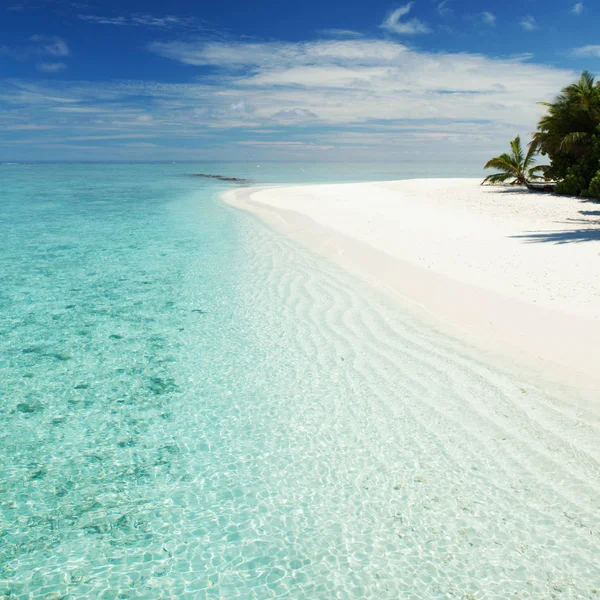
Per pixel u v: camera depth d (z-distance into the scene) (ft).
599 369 18.25
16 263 38.78
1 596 10.15
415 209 63.05
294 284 32.01
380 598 10.05
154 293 30.91
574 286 27.12
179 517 12.47
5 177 179.52
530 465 13.84
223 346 22.88
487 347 21.04
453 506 12.51
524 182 88.89
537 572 10.51
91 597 10.18
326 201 76.18
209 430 16.30
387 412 16.93
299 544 11.54
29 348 22.77
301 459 14.67
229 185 131.75
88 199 91.76
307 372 20.08
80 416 17.16
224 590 10.34
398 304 27.09
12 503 12.96
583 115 73.00
